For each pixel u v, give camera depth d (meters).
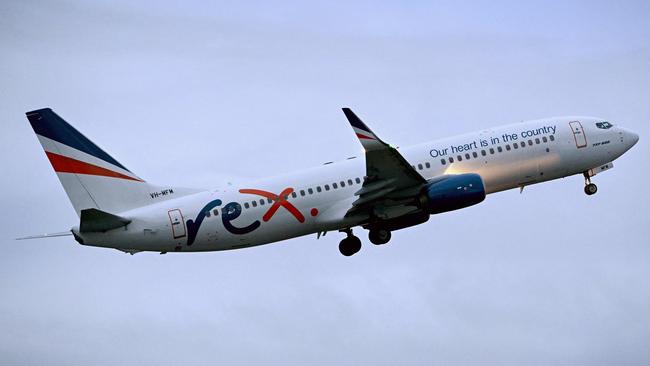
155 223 126.75
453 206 132.38
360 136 121.38
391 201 132.25
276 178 131.75
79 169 127.44
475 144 138.25
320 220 131.88
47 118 126.50
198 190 130.88
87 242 126.12
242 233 129.38
